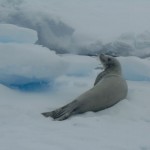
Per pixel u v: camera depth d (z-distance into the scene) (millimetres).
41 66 16094
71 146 9680
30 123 11758
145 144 10352
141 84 19328
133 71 20312
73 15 32594
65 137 10422
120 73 15719
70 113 12953
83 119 12344
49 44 24688
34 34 20234
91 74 21031
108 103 14000
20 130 10906
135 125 12203
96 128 11562
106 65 15977
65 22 25828
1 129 10977
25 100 14664
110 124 12133
